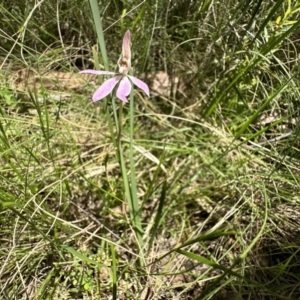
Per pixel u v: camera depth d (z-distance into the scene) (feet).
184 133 0.81
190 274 0.63
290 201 0.68
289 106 0.71
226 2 0.70
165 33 0.76
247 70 0.68
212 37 0.73
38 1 0.72
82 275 0.62
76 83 0.80
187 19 0.76
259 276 0.64
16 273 0.60
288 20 0.70
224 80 0.76
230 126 0.79
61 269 0.63
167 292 0.63
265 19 0.67
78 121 0.79
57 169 0.69
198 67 0.79
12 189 0.66
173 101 0.84
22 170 0.68
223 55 0.75
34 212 0.59
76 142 0.78
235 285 0.63
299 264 0.62
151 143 0.80
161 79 0.84
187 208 0.74
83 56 0.79
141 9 0.70
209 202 0.74
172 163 0.79
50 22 0.77
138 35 0.75
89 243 0.67
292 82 0.69
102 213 0.72
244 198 0.68
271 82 0.73
